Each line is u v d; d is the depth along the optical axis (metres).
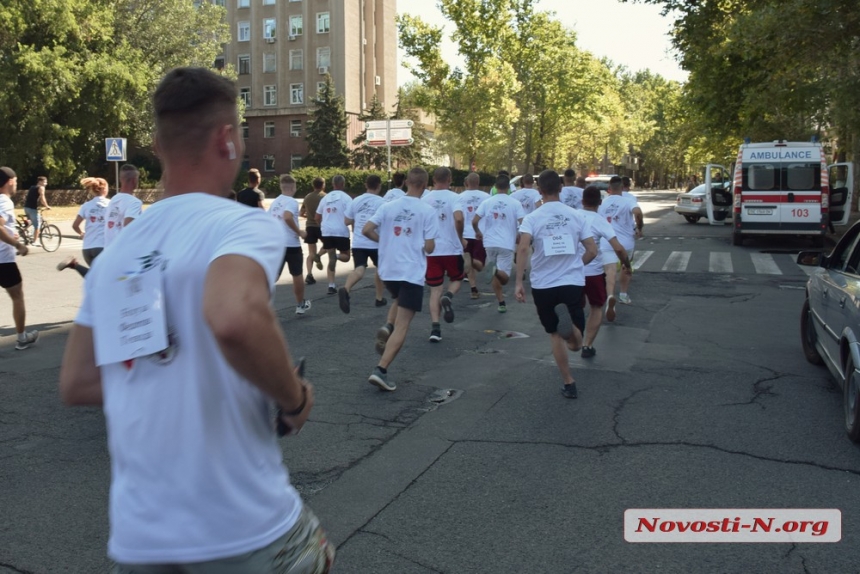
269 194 45.62
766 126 27.58
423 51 55.06
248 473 1.57
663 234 24.14
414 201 6.65
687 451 4.99
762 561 3.55
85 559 3.54
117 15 43.88
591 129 72.50
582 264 6.31
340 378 6.87
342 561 3.52
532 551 3.63
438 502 4.18
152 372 1.53
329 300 11.26
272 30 64.06
